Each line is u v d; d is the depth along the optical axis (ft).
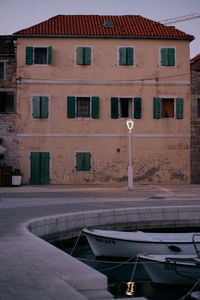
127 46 99.71
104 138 98.84
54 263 22.43
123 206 55.16
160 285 32.73
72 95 98.73
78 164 98.22
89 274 19.90
